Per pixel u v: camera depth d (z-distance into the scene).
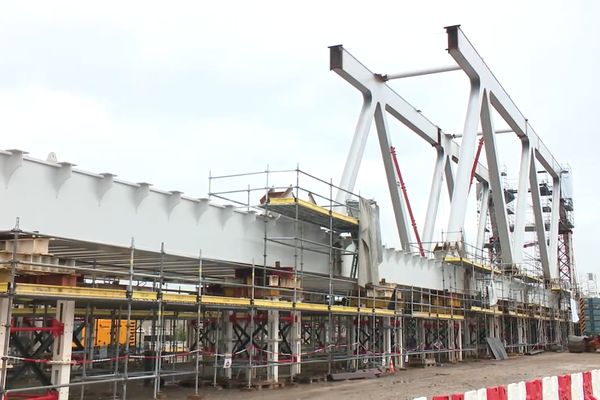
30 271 12.55
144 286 22.42
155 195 17.88
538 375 26.94
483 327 44.34
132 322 32.28
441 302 35.41
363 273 25.11
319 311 22.62
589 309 69.88
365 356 25.41
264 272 20.23
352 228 26.48
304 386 20.83
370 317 28.67
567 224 81.00
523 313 50.44
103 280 24.31
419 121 44.31
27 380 19.17
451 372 28.16
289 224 23.58
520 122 52.00
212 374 23.08
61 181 15.09
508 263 47.47
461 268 40.00
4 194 13.81
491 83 42.78
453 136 52.12
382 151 39.69
